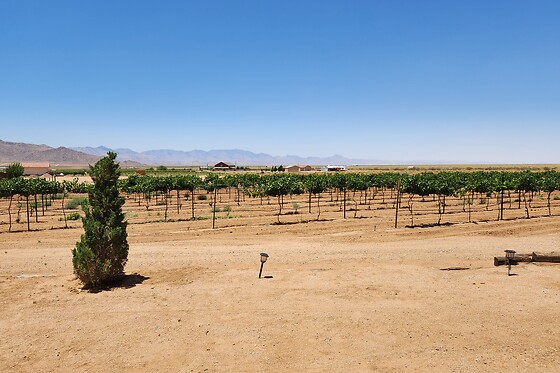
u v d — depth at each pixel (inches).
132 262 605.9
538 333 332.2
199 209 1352.1
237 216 1149.7
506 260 554.3
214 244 756.0
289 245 741.9
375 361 294.4
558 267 530.9
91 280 467.5
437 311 382.3
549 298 408.8
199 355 307.6
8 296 441.7
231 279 497.7
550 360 289.6
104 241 474.6
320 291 444.5
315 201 1615.4
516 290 434.6
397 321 361.4
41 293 452.1
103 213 486.6
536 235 824.3
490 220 1026.1
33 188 1034.1
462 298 415.8
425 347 313.3
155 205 1483.8
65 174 4606.3
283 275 513.3
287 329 348.8
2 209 1360.7
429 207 1348.4
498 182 1171.3
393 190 1830.7
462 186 1240.2
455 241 762.2
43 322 370.0
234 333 342.6
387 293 435.5
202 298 427.5
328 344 321.4
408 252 672.4
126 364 295.9
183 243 765.9
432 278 490.0
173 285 478.0
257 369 287.1
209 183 1631.4
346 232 886.4
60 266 588.7
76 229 942.4
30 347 323.0
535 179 1154.0
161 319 373.4
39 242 780.6
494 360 291.3
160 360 301.1
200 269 553.6
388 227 946.7
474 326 348.2
